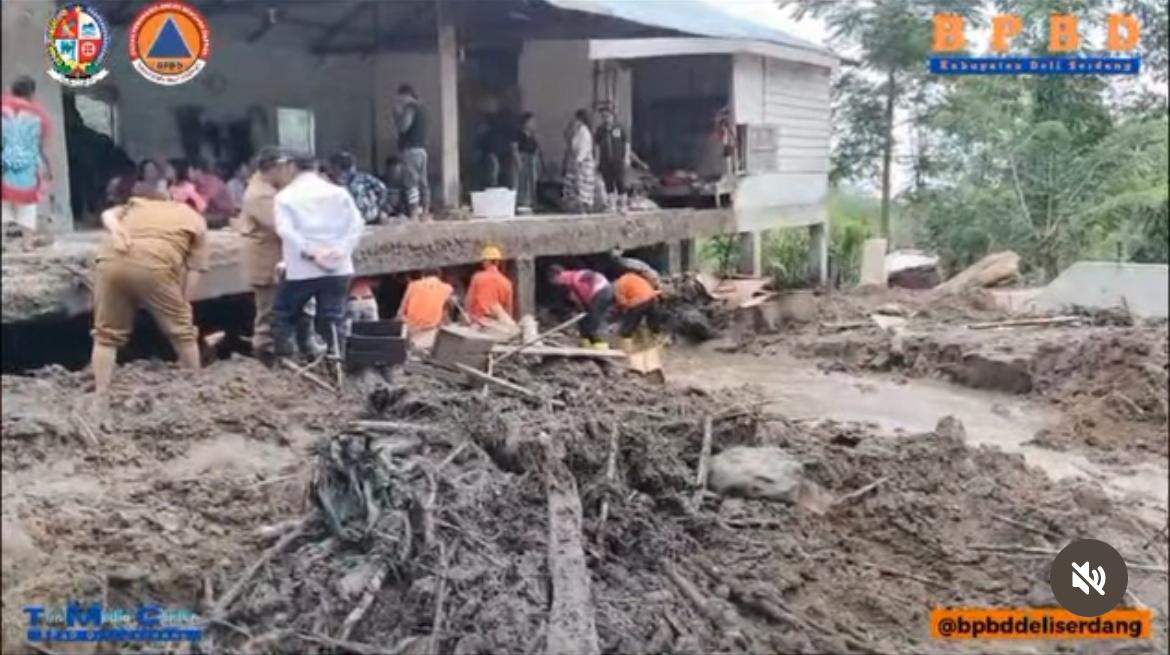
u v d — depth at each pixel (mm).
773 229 11820
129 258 5621
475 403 5535
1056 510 6086
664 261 12469
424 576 3830
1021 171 10445
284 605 3609
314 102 9250
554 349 7746
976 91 9016
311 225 6234
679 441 6148
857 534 5625
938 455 6613
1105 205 10812
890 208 9930
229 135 7957
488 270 9234
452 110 10523
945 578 5266
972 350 10047
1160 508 6539
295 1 8516
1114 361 9477
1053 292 11703
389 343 6125
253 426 5137
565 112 12750
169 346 7027
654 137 13641
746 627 4289
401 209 9734
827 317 11477
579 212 12195
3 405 4941
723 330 11453
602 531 4699
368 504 4066
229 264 6723
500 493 4590
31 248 5633
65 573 3551
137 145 6855
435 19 10320
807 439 6727
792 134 11734
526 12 10781
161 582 3672
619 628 3879
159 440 4871
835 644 4344
